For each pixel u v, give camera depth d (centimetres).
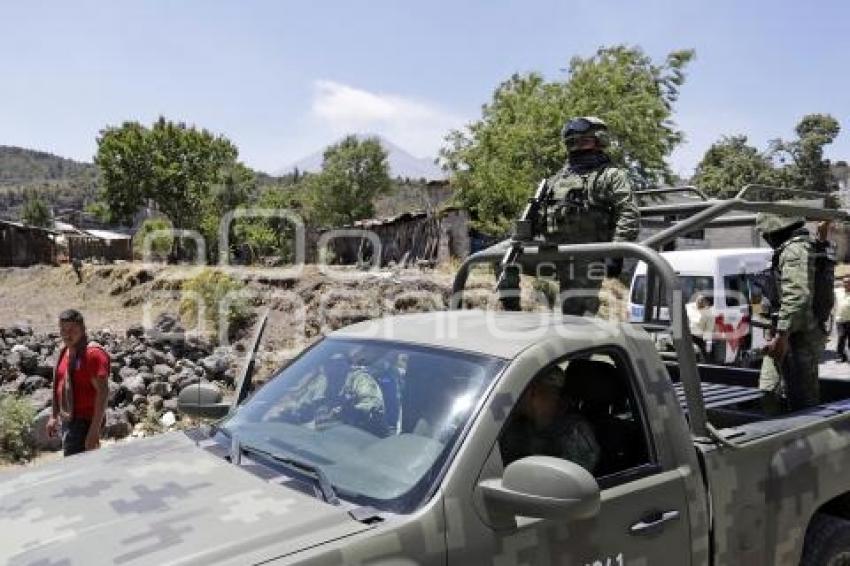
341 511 258
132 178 5462
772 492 362
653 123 2800
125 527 251
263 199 5003
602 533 293
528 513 255
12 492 296
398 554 245
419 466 275
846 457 399
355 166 7606
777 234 532
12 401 848
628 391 337
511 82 3105
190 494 274
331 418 324
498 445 281
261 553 233
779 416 453
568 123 543
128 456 324
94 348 607
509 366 303
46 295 2284
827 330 537
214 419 392
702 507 329
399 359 330
